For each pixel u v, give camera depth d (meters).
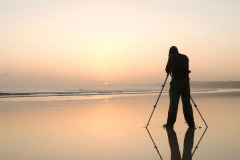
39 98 19.20
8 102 14.84
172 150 4.07
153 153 3.90
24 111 9.99
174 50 6.64
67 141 4.71
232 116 7.93
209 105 11.55
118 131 5.66
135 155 3.80
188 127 6.12
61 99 17.58
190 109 6.16
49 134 5.38
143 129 5.91
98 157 3.69
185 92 6.26
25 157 3.71
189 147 4.23
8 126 6.41
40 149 4.15
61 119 7.66
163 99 16.53
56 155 3.80
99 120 7.39
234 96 19.09
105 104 12.91
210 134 5.25
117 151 4.02
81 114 8.88
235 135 5.14
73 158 3.64
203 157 3.66
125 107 11.23
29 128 6.11
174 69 6.33
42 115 8.67
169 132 5.52
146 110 9.99
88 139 4.88
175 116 6.18
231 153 3.82
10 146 4.36
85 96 22.02
